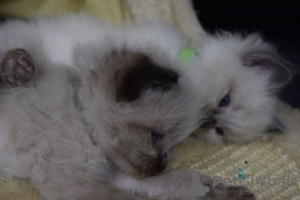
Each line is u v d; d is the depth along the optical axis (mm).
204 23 683
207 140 483
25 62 383
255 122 490
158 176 405
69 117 383
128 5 526
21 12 495
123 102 381
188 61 467
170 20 540
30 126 377
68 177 370
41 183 370
